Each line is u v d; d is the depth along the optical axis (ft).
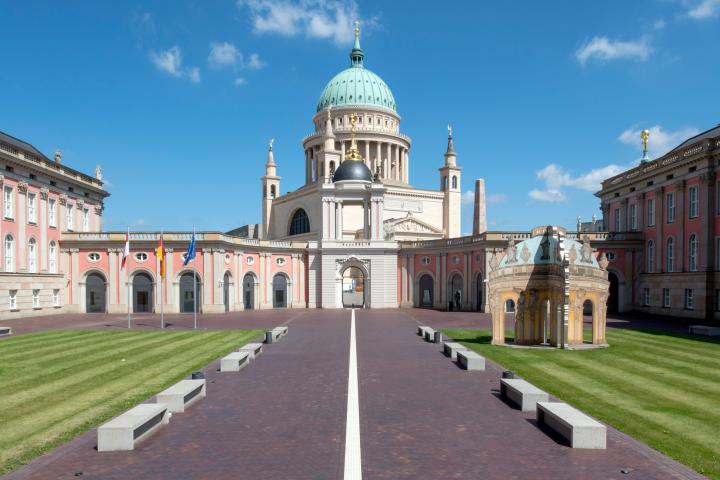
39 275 207.31
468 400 64.80
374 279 253.44
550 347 110.93
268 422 55.47
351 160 308.81
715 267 177.06
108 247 223.30
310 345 114.73
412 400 64.75
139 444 48.44
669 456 45.01
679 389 69.41
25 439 49.55
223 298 224.33
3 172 188.03
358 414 58.29
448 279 240.12
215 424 54.70
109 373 80.89
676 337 126.41
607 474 41.37
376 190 260.42
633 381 74.69
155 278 222.28
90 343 117.39
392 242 255.70
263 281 248.32
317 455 45.55
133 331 144.97
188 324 167.43
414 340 123.75
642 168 219.20
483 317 193.26
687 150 189.47
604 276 113.29
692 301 184.85
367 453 45.98
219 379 77.25
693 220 186.91
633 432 51.21
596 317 113.19
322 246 253.44
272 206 407.23
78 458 44.88
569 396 65.31
